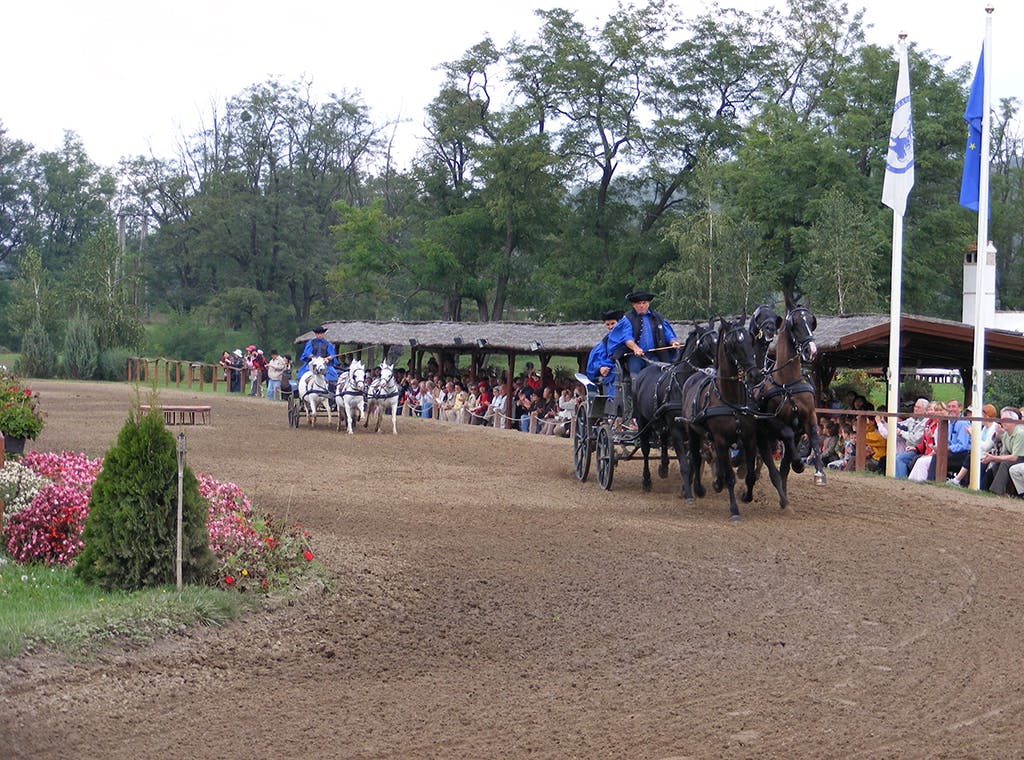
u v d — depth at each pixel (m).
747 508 14.60
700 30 51.69
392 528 12.87
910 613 9.47
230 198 73.38
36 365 58.84
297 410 27.42
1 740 6.48
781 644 8.60
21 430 16.70
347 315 74.19
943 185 44.28
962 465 17.88
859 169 46.50
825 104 47.22
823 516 14.04
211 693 7.44
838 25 51.53
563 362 69.50
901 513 14.34
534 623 9.21
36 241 92.62
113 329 59.53
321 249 75.12
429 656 8.37
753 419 13.66
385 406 26.41
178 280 85.94
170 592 9.02
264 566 9.81
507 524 13.30
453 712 7.12
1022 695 7.35
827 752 6.36
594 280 52.59
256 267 74.69
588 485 16.78
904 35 19.30
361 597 9.83
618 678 7.82
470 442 23.77
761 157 45.22
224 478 16.80
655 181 52.88
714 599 9.95
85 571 9.38
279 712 7.10
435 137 58.91
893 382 19.31
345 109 77.00
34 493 11.53
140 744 6.52
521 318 73.12
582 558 11.46
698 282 38.50
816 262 38.19
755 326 13.27
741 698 7.33
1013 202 62.69
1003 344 20.61
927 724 6.81
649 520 13.64
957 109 44.00
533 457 20.77
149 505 9.27
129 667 7.81
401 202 75.69
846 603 9.80
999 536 12.87
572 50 52.00
